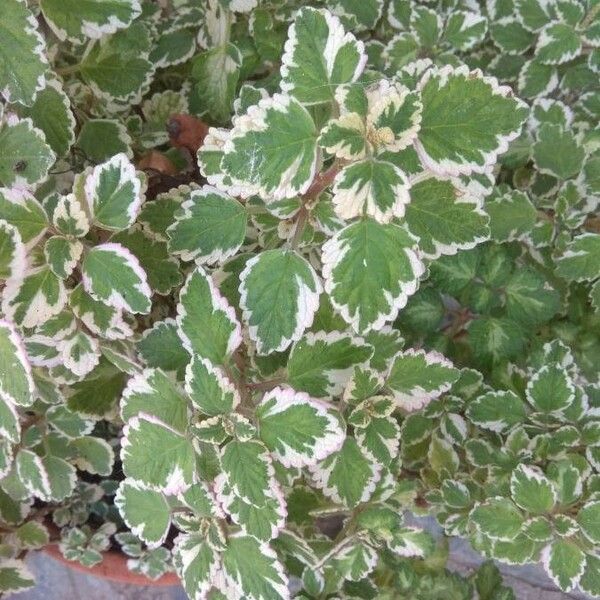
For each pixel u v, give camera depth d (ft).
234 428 0.76
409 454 1.18
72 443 1.18
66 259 0.78
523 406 1.09
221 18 1.18
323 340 0.83
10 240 0.72
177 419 0.80
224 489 0.77
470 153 0.69
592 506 0.94
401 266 0.70
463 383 1.13
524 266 1.17
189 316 0.78
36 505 1.38
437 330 1.23
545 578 1.53
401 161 0.71
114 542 1.35
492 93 0.66
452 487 1.07
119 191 0.79
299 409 0.75
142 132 1.28
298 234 0.81
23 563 1.26
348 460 0.90
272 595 0.80
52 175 1.10
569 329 1.26
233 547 0.83
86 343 0.85
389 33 1.38
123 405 0.79
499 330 1.15
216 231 0.88
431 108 0.68
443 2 1.37
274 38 1.20
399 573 1.10
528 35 1.34
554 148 1.20
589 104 1.30
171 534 1.29
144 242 0.97
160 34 1.28
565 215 1.18
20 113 0.96
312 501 1.05
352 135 0.67
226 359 0.79
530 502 0.95
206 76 1.20
